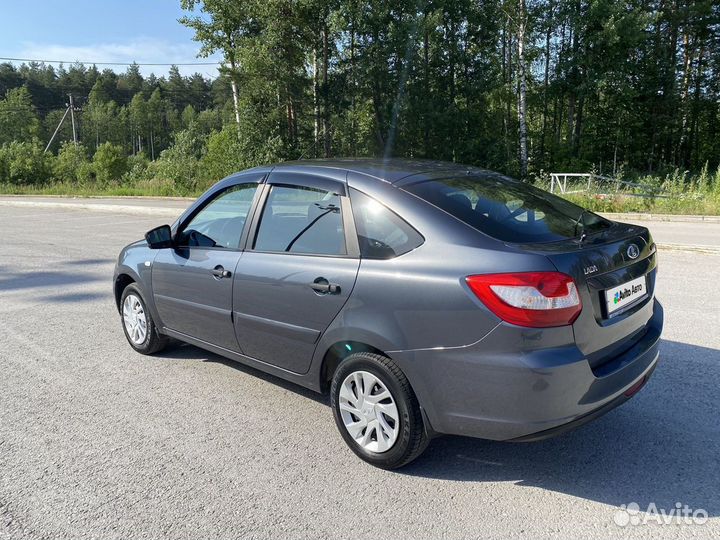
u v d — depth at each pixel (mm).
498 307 2566
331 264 3197
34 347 5367
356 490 2926
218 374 4609
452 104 30312
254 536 2557
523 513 2695
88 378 4559
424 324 2771
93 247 11664
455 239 2812
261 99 29219
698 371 4328
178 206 22375
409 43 28156
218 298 3943
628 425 3539
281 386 4352
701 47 38156
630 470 3047
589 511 2699
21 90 96500
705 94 38750
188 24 30156
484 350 2619
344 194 3299
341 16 26391
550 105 40500
